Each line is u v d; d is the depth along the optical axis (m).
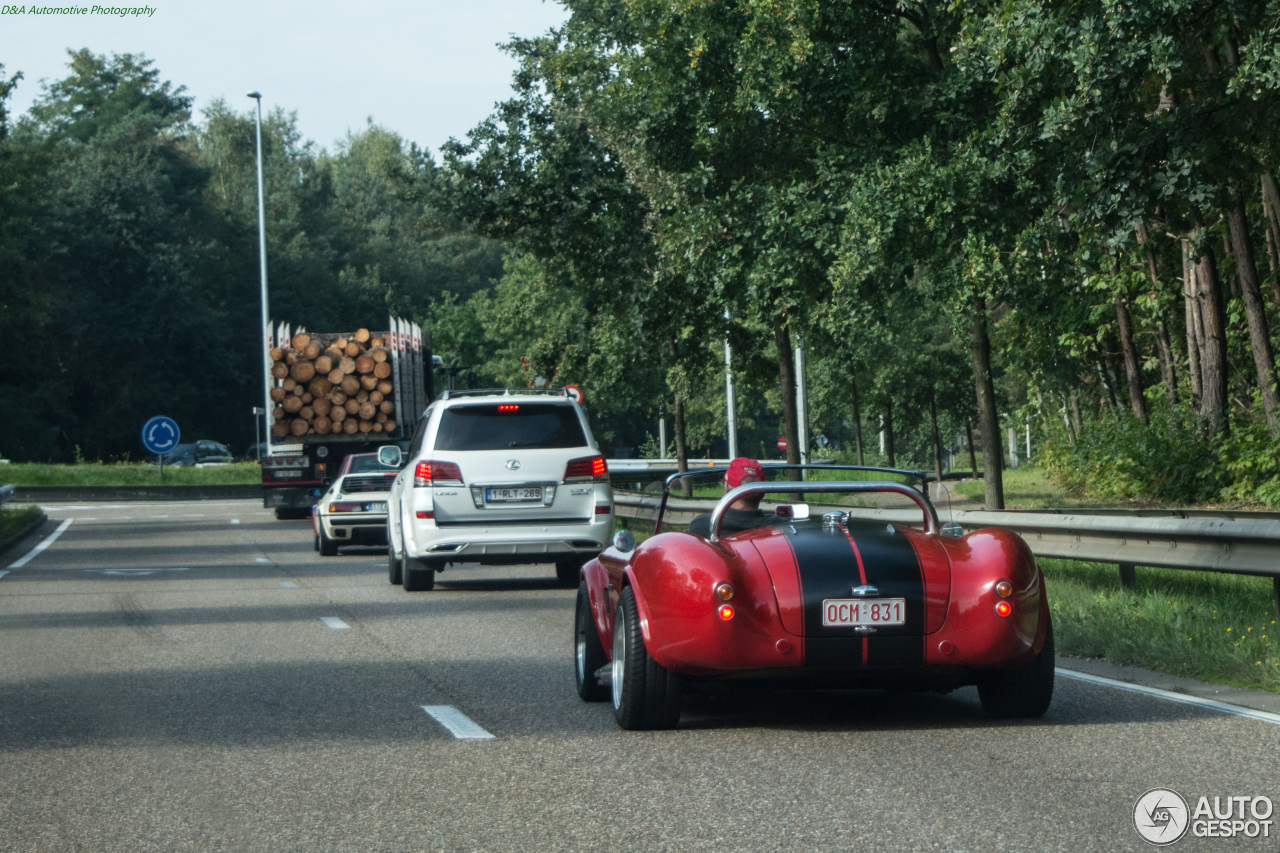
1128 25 21.69
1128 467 45.03
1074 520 19.02
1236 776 9.02
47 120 140.75
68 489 72.00
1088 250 29.58
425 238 181.50
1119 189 22.56
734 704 12.40
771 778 9.27
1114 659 14.32
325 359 47.22
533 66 43.62
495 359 122.94
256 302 138.62
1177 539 16.95
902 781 9.09
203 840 8.03
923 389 81.88
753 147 33.88
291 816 8.54
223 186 157.50
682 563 10.61
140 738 11.20
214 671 15.04
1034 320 30.95
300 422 47.25
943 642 10.37
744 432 181.88
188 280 122.56
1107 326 55.25
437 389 56.59
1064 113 22.53
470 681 14.01
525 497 23.17
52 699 13.28
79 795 9.20
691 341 43.88
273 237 144.00
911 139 30.98
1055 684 12.95
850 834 7.76
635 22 36.59
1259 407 44.78
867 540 10.76
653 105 35.09
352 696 13.19
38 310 60.06
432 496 23.03
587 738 10.88
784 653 10.25
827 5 30.78
